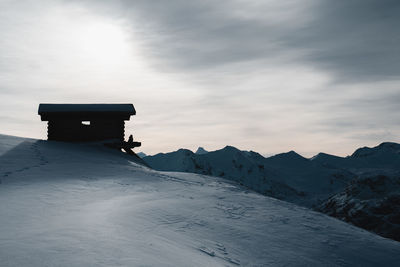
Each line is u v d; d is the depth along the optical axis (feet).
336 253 33.32
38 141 94.32
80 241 18.65
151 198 40.70
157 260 17.97
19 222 23.43
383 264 32.99
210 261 22.77
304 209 49.57
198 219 34.60
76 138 107.45
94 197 37.11
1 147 73.26
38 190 37.93
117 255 17.16
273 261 28.58
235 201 47.11
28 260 14.99
